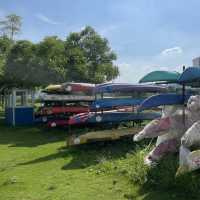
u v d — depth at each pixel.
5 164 8.99
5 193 6.52
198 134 6.41
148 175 6.72
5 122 19.34
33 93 19.34
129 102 12.59
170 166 6.74
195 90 8.88
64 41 24.17
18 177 7.60
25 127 17.08
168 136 7.63
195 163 6.06
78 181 7.09
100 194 6.23
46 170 8.15
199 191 5.79
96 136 10.30
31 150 10.91
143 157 7.82
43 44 21.28
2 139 13.54
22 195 6.36
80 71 22.72
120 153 9.36
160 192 6.10
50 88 15.59
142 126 11.69
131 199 5.91
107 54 26.61
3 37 21.86
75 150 10.25
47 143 12.18
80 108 15.38
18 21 24.38
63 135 13.88
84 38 25.47
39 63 20.08
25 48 20.61
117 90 12.40
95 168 8.02
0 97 27.38
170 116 7.79
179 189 6.09
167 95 8.18
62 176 7.54
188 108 7.63
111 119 12.35
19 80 19.41
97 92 12.29
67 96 15.47
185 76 7.69
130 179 6.83
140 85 12.66
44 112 15.58
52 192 6.46
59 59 21.42
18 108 18.11
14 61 19.72
